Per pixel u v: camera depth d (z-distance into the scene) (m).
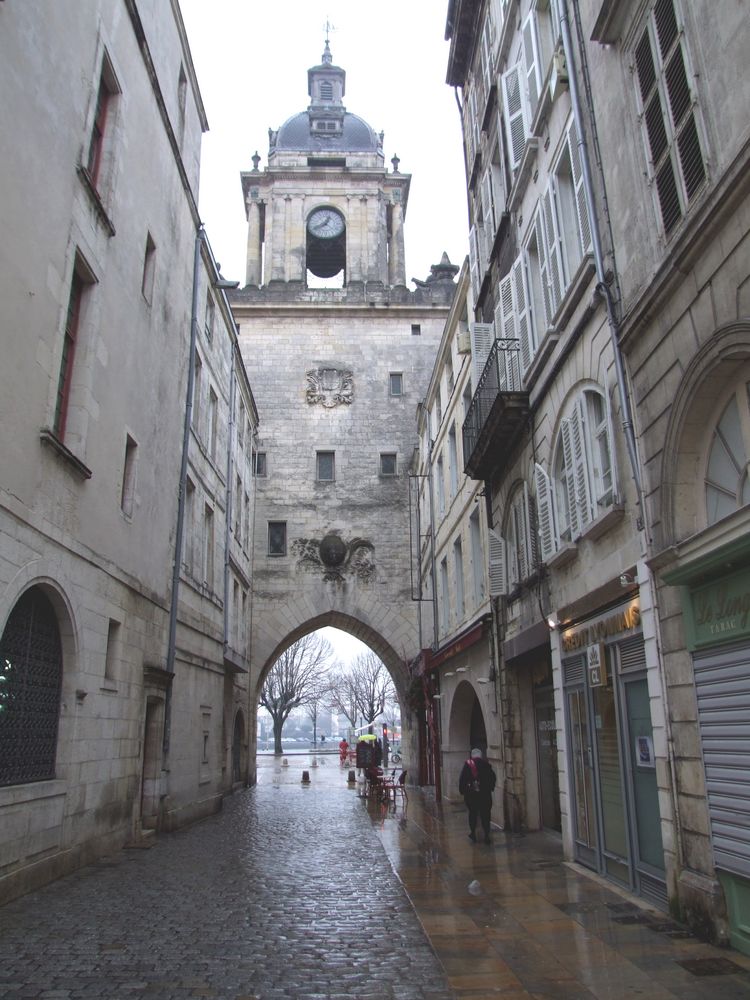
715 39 6.18
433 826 15.05
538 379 11.77
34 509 9.03
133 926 7.06
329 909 7.73
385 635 30.05
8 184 8.40
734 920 6.05
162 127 15.34
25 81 8.85
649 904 7.50
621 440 8.38
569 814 10.08
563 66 10.00
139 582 13.43
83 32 10.80
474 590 17.72
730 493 6.50
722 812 6.21
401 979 5.50
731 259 6.00
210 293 21.14
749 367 6.12
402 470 31.72
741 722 5.97
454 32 17.58
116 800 12.01
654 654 7.37
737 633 5.97
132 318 13.20
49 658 9.91
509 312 13.22
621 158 8.26
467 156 18.34
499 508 14.87
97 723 11.17
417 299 33.56
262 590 30.16
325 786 28.19
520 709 13.75
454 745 20.50
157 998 5.11
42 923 7.20
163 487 15.28
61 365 10.62
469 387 18.67
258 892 8.65
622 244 8.24
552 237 10.90
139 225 13.68
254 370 32.62
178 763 16.11
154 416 14.67
